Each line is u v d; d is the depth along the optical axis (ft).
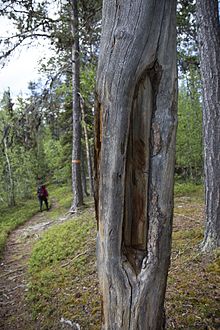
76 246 19.39
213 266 12.46
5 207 52.11
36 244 23.38
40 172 68.49
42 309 12.62
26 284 16.20
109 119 5.04
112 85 4.93
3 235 28.94
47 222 33.06
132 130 5.13
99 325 10.07
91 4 28.32
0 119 37.42
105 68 5.01
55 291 13.91
